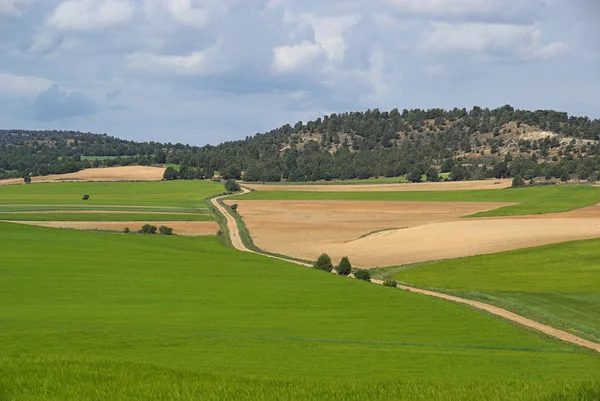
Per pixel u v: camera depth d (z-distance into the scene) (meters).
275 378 21.84
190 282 66.25
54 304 53.47
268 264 80.75
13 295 56.66
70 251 83.12
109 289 61.00
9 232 98.81
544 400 19.34
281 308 54.94
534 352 41.69
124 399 18.17
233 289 63.19
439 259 91.69
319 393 19.64
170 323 46.91
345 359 35.47
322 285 66.88
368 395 19.70
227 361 33.09
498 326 50.47
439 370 33.66
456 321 51.72
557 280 75.25
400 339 44.22
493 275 79.56
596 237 99.81
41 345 34.62
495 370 34.66
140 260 79.00
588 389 19.95
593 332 51.66
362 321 50.53
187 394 18.67
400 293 63.78
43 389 18.67
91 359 22.42
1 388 18.73
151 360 32.16
